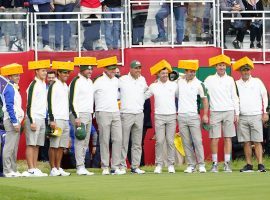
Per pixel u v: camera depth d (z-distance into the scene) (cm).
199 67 5122
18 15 5047
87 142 4406
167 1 5122
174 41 5131
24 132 4666
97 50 5091
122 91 4444
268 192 3197
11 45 5028
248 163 4466
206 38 5162
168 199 3041
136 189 3391
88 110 4384
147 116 4778
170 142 4438
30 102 4278
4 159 4241
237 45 5216
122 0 5125
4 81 4344
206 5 5162
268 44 5247
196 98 4447
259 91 4512
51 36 5066
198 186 3459
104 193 3256
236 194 3150
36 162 4347
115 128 4416
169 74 4722
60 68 4331
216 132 4466
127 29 5106
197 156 4438
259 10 5256
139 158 4431
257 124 4484
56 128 4288
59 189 3428
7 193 3212
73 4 5116
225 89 4466
